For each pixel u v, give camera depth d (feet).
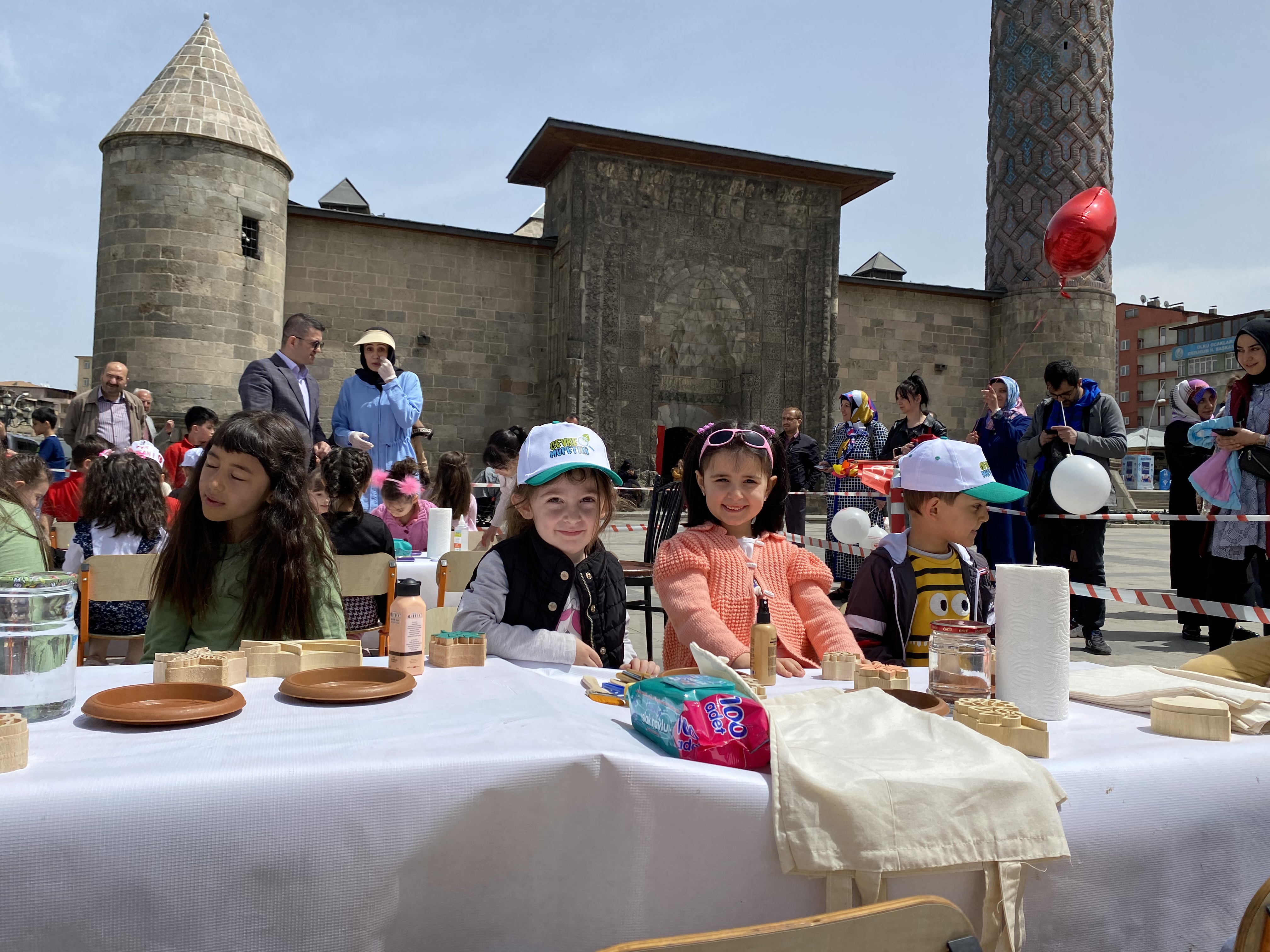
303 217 71.36
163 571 8.38
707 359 82.58
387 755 3.89
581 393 73.46
